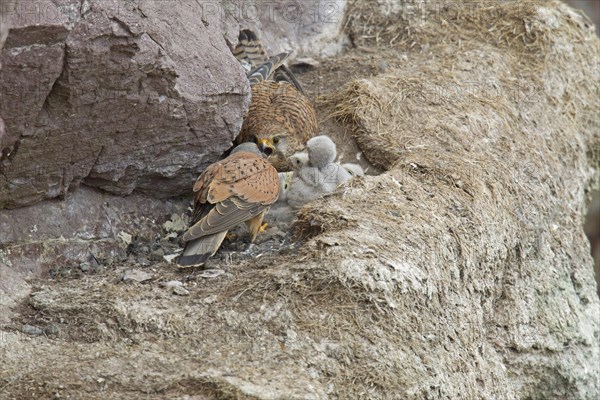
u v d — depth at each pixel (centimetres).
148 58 1008
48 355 915
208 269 1057
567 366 1320
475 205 1212
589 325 1391
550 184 1414
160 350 920
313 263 996
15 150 993
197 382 865
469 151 1336
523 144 1424
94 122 1025
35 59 923
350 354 936
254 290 982
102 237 1126
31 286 1027
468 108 1426
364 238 1040
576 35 1666
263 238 1161
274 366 907
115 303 972
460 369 1041
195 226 1035
